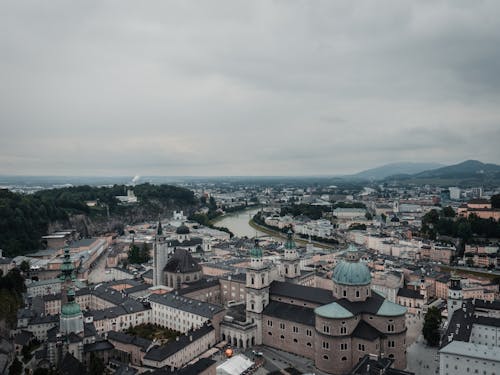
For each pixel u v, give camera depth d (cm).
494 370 18050
